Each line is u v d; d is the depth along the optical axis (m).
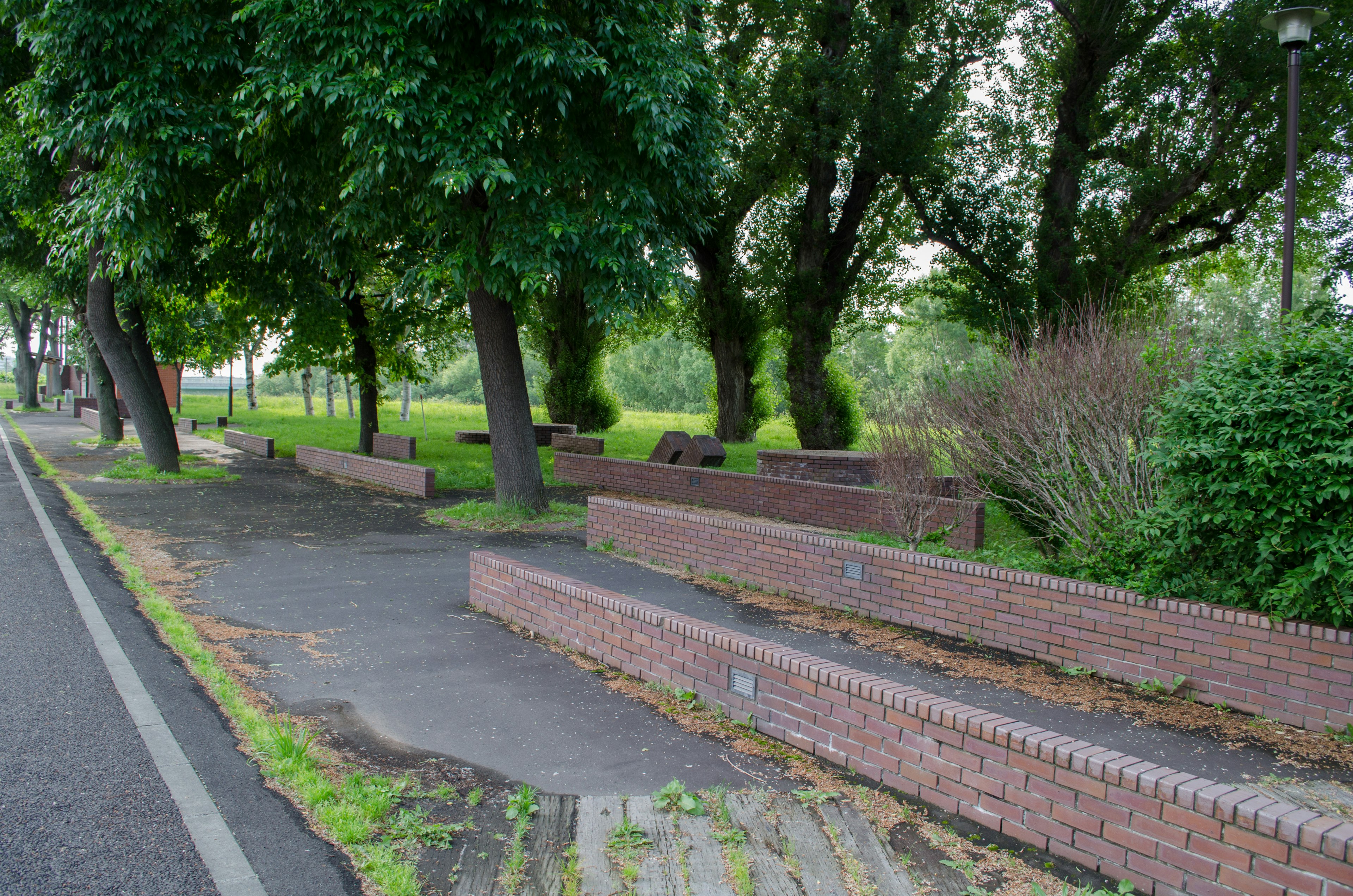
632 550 10.13
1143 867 3.19
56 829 3.49
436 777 4.18
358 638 6.58
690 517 9.27
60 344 59.59
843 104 18.78
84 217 13.55
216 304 25.33
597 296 11.21
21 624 6.39
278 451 24.67
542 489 13.43
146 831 3.50
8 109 15.50
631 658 5.78
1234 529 5.24
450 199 10.80
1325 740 4.83
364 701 5.22
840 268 23.86
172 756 4.21
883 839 3.60
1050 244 18.27
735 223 25.30
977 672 5.98
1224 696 5.32
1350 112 16.88
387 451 23.03
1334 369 4.88
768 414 35.62
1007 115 19.95
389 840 3.54
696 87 11.80
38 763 4.09
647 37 10.93
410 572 9.09
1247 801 3.01
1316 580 4.87
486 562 7.51
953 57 19.58
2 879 3.11
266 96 9.83
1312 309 8.31
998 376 8.29
